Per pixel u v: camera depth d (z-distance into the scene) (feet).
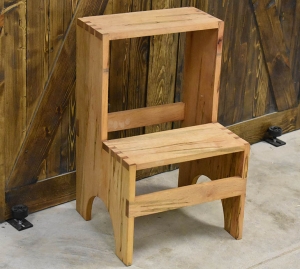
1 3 8.97
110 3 10.11
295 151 13.04
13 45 9.33
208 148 9.31
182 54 11.28
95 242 9.87
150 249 9.76
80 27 9.36
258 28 12.25
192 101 10.44
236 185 9.70
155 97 11.30
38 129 10.10
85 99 9.62
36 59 9.66
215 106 10.05
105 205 10.39
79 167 10.25
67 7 9.68
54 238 9.89
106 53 8.92
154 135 9.63
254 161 12.53
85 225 10.28
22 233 9.96
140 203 9.01
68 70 10.07
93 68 9.23
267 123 13.34
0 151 9.78
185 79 10.45
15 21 9.22
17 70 9.52
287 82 13.32
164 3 10.73
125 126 10.21
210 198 9.59
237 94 12.56
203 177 11.91
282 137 13.60
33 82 9.77
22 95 9.72
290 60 13.15
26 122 9.93
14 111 9.72
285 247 10.00
